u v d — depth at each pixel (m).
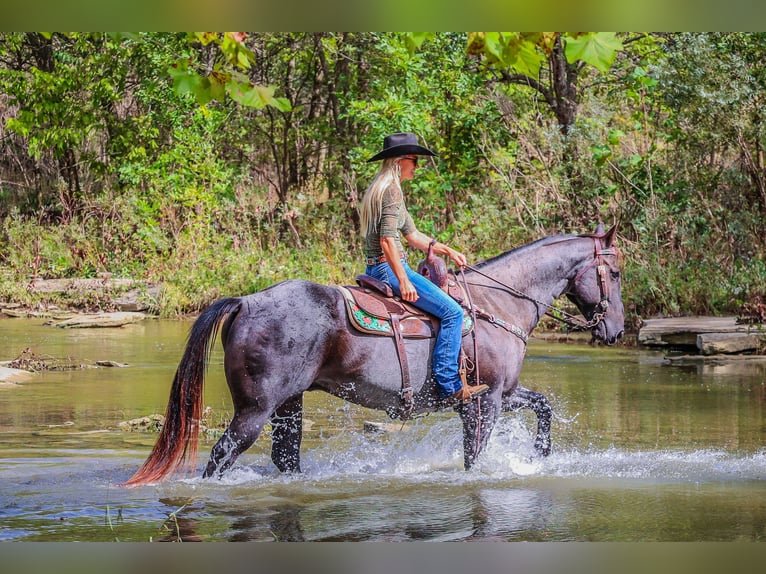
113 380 11.90
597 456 8.01
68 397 10.65
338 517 6.02
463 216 19.02
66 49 27.17
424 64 21.61
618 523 5.96
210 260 20.52
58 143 26.06
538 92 23.14
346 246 21.19
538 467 7.57
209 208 22.02
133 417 9.52
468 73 21.45
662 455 8.05
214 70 4.82
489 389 7.35
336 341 6.81
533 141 20.22
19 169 28.80
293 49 25.81
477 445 7.33
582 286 7.97
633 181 18.91
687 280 16.97
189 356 6.64
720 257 17.14
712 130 17.78
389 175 7.09
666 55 19.02
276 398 6.65
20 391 11.04
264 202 23.31
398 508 6.26
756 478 7.25
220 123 25.19
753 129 17.36
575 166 18.91
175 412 6.66
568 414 9.89
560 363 13.53
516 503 6.44
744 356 13.96
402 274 6.98
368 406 7.10
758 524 5.95
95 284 20.23
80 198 25.48
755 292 15.49
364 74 24.75
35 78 26.05
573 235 8.09
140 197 24.03
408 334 7.00
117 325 17.78
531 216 18.48
